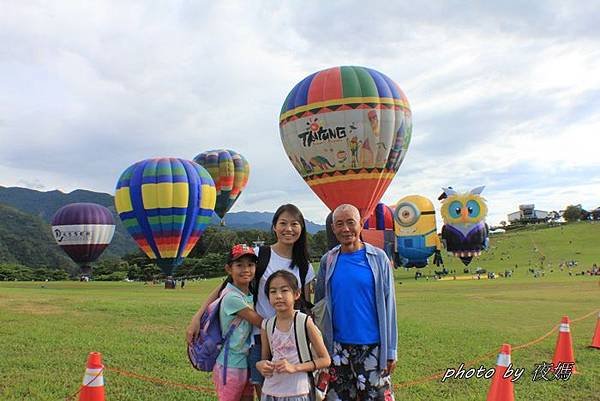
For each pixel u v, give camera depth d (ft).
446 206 152.66
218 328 15.65
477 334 37.58
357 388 15.80
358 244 16.48
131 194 105.70
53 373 24.85
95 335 34.35
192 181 107.14
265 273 15.85
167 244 107.45
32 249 343.46
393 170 85.20
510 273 170.50
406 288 104.06
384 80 83.30
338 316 15.98
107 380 24.08
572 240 291.38
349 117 79.87
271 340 14.66
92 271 220.84
